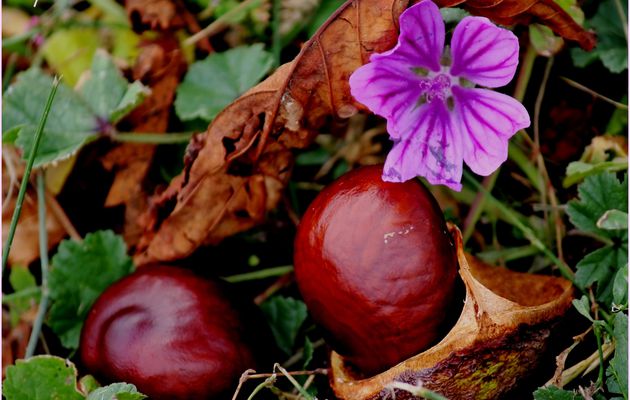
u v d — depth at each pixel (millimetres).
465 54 241
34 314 298
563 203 286
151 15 300
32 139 282
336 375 254
